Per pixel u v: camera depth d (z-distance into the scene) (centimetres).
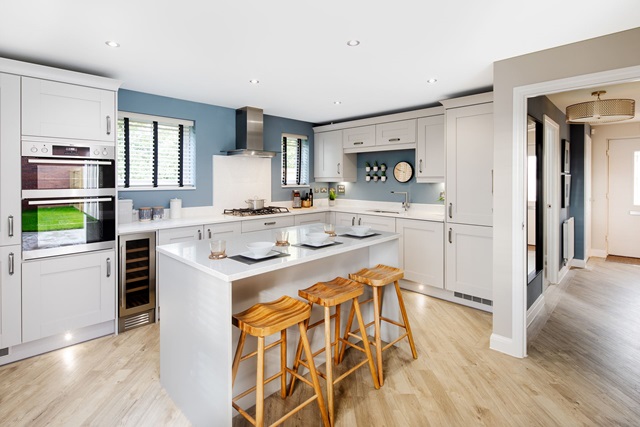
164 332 229
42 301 272
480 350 283
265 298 222
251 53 265
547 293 426
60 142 277
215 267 180
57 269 278
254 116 454
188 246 236
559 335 312
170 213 400
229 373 170
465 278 376
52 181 275
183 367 208
